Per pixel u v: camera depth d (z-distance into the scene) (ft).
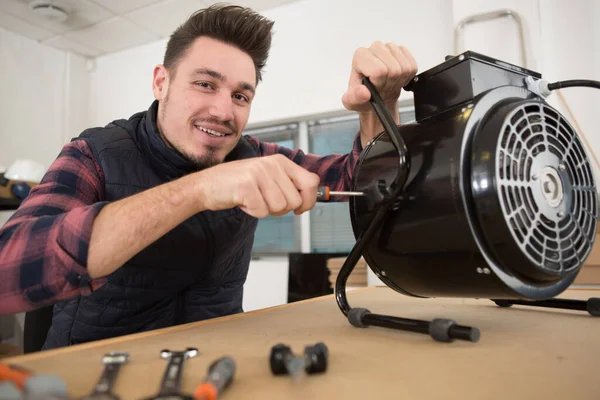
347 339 1.58
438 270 1.64
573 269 1.60
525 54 5.38
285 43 7.88
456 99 1.70
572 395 0.96
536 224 1.49
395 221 1.70
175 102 2.97
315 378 1.11
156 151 2.87
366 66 2.05
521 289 1.53
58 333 2.77
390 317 1.70
